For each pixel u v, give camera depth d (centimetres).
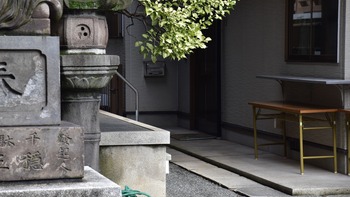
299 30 1248
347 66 1114
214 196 1007
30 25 480
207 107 1644
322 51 1172
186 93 1748
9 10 473
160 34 913
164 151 783
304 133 1230
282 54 1312
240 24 1476
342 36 1114
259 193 1018
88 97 647
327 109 1105
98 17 641
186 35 889
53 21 549
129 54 1738
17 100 468
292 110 1123
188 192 1036
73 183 468
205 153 1362
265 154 1342
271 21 1350
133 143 770
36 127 464
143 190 779
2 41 463
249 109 1445
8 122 464
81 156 471
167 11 873
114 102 1747
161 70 1758
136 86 1752
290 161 1255
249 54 1441
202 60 1667
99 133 657
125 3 647
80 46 632
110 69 641
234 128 1514
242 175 1159
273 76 1255
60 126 471
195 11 977
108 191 460
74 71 625
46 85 471
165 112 1784
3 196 441
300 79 1127
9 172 457
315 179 1082
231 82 1523
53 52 472
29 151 461
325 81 1060
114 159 768
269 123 1364
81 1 625
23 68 469
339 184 1042
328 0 1148
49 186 459
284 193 1021
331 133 1150
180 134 1638
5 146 457
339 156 1135
